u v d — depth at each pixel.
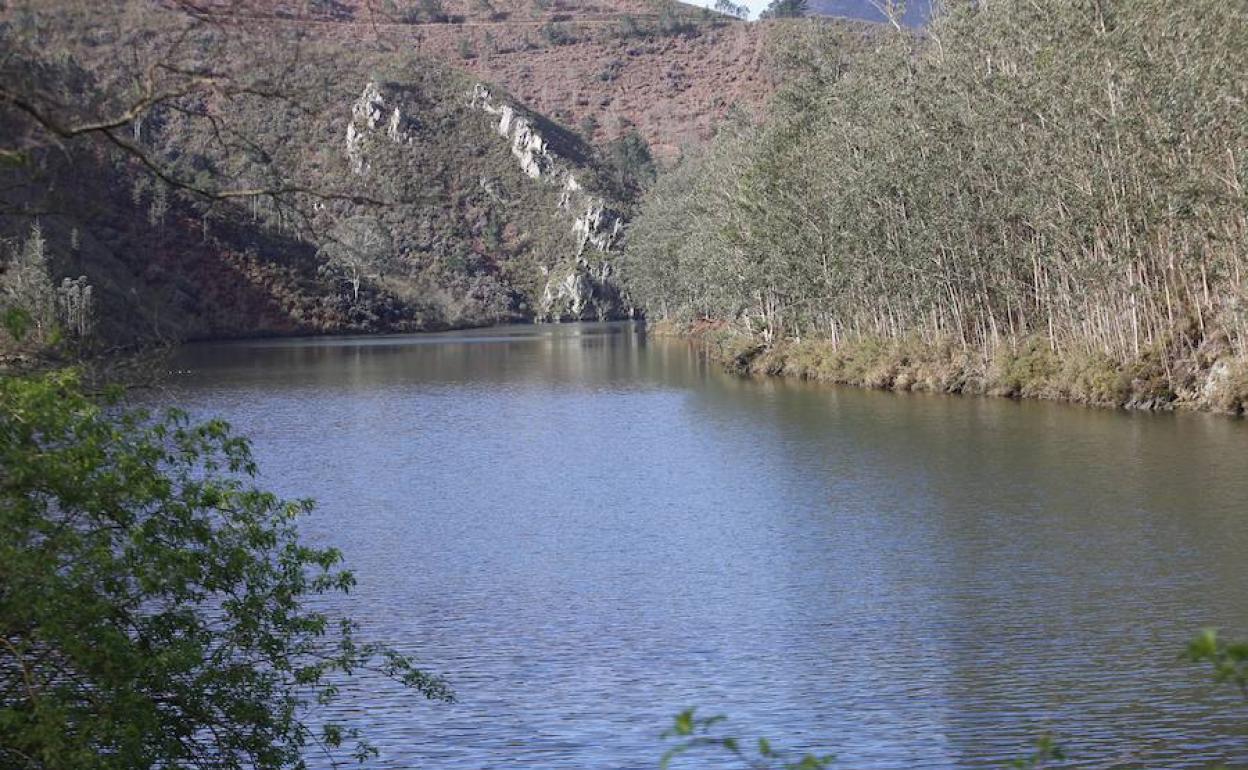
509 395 89.81
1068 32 72.06
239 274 195.00
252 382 101.44
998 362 78.12
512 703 23.92
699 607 30.67
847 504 43.25
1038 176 75.44
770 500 44.69
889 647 27.03
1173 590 30.67
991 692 23.98
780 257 98.81
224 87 13.20
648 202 196.50
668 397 85.56
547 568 35.06
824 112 103.25
